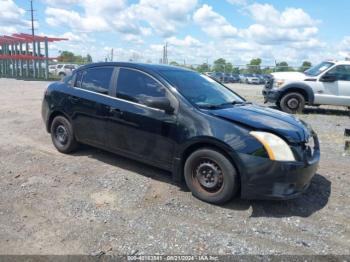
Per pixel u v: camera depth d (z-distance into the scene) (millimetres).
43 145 6719
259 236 3666
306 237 3674
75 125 5801
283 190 4023
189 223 3883
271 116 4613
